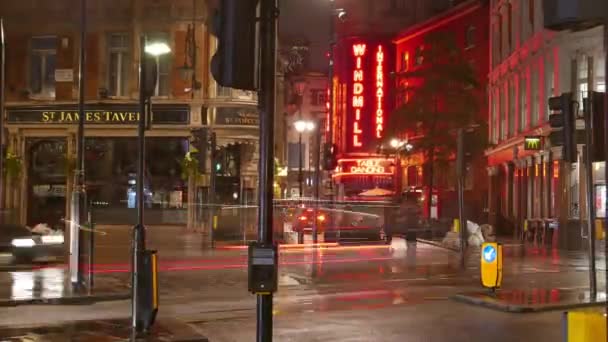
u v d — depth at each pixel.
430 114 52.91
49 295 18.14
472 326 14.49
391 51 81.44
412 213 43.38
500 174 59.12
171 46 49.22
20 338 12.37
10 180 47.75
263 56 8.22
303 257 32.84
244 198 50.09
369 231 39.97
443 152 53.06
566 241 39.66
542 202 46.28
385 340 13.06
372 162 80.12
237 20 7.88
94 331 13.14
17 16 49.56
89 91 49.44
